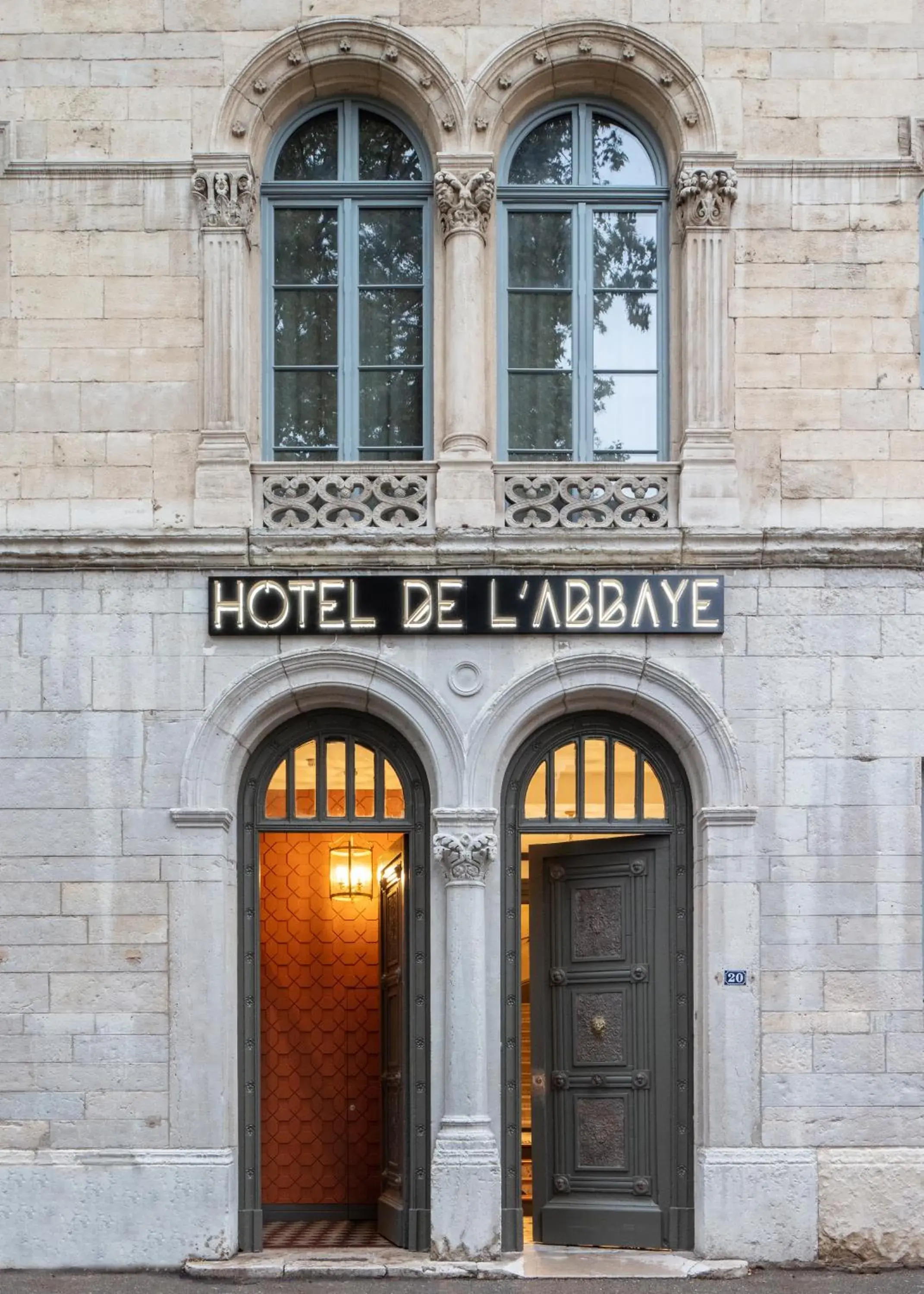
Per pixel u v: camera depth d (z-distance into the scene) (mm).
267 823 11906
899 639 11758
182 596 11773
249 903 11852
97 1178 11250
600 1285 10836
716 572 11797
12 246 12055
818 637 11750
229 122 12164
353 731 12023
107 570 11773
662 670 11664
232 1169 11438
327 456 12281
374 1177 13109
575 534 11727
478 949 11469
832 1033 11430
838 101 12211
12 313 12008
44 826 11570
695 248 12070
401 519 11891
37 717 11656
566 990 12125
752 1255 11234
